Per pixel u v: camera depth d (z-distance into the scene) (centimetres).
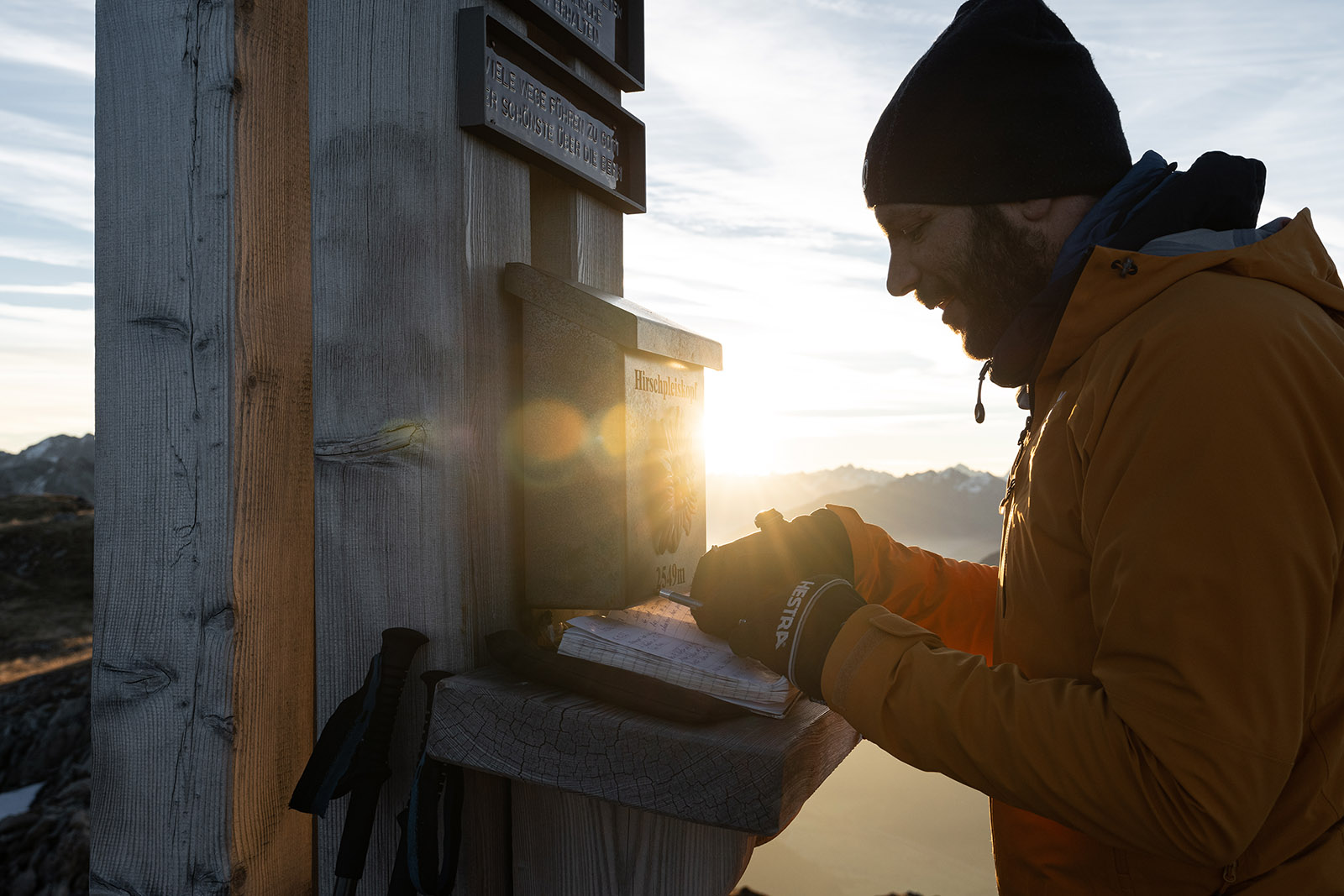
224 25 125
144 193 128
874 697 82
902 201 98
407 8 122
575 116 148
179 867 124
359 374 123
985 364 104
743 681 96
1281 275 78
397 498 121
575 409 123
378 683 114
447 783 111
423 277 120
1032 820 91
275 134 132
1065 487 84
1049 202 95
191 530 125
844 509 123
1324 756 75
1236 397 68
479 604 121
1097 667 74
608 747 97
